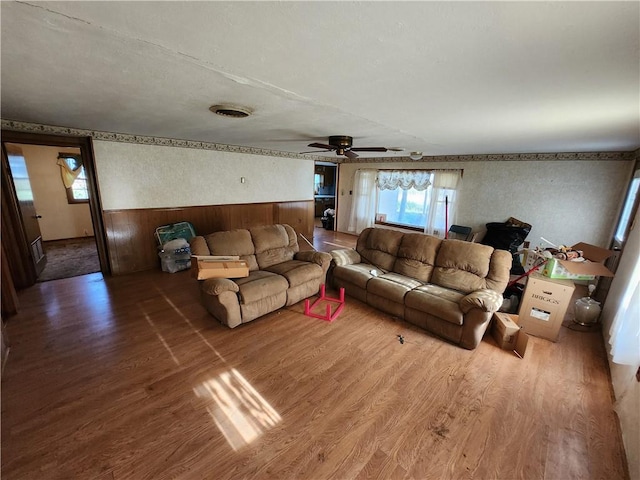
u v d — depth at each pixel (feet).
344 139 11.04
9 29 3.40
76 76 5.14
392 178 21.53
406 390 6.75
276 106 6.97
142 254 14.15
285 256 12.25
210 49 3.94
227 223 17.19
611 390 6.84
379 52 3.87
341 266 12.14
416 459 5.12
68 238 20.17
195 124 9.85
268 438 5.43
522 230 15.03
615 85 4.65
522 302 9.25
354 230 24.31
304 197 21.85
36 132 10.56
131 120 9.36
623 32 3.04
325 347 8.35
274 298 9.91
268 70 4.68
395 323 9.82
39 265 13.47
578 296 12.47
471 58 3.93
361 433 5.60
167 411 5.94
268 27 3.31
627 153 12.64
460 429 5.73
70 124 10.30
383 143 12.83
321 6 2.83
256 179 18.28
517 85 4.90
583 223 14.08
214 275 9.16
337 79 5.00
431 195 19.38
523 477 4.86
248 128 10.37
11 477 4.59
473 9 2.80
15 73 4.98
